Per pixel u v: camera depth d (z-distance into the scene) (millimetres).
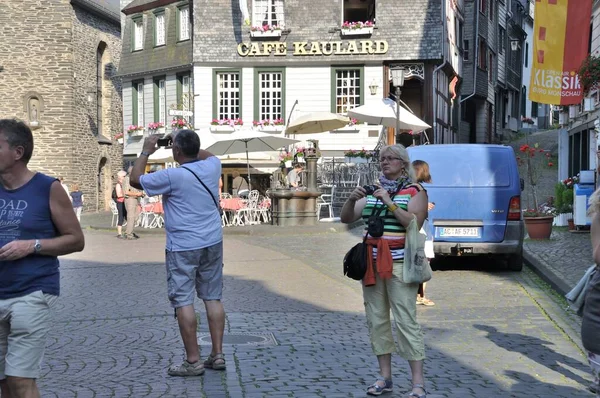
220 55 33094
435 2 32219
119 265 15352
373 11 33281
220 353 7133
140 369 7145
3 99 38156
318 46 32562
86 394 6297
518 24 58781
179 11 35500
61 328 9141
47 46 38094
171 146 7250
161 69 35969
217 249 7070
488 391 6430
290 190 23422
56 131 38344
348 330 8992
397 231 6242
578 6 20641
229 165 31328
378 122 24984
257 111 33125
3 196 4719
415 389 6137
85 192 39781
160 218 25375
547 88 20922
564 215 21891
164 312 10148
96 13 40250
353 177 28250
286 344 8203
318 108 32906
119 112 43094
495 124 51688
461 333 8773
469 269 14234
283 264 14992
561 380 6797
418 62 32500
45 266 4727
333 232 22375
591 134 22297
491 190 13422
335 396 6254
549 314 9789
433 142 32594
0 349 4738
